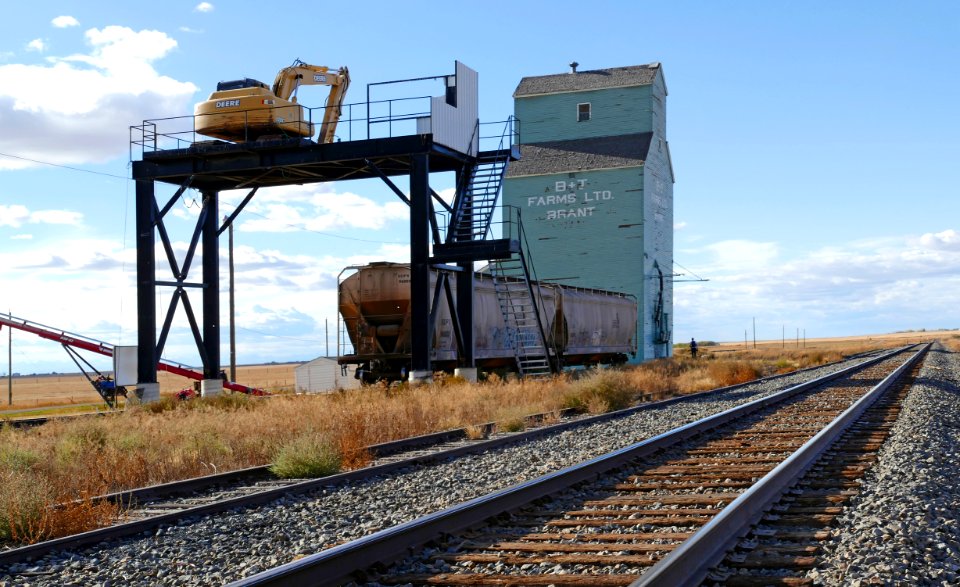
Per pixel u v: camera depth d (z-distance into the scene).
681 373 41.25
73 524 8.94
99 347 36.81
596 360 47.84
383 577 6.21
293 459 12.50
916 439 12.82
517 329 34.50
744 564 6.11
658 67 66.50
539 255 63.94
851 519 7.57
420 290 28.17
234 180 32.47
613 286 61.88
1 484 9.67
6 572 7.27
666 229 67.81
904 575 5.69
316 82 31.17
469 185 31.14
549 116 67.38
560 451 13.77
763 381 34.94
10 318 35.66
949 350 80.12
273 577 5.51
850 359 64.31
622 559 6.39
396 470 12.36
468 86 31.27
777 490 8.72
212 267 32.91
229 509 9.71
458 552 6.93
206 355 32.62
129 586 6.82
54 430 18.39
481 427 17.14
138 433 16.34
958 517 7.59
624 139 64.50
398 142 28.59
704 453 12.72
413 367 28.09
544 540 7.32
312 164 29.41
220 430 16.80
